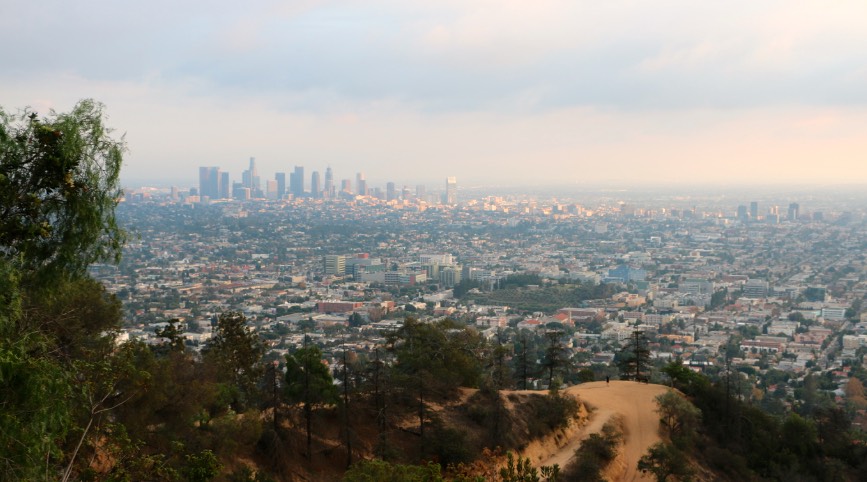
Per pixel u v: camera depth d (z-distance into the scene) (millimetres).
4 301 23812
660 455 65750
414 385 62906
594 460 63531
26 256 26125
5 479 22141
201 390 44750
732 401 82375
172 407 42469
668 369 87875
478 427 62406
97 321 38531
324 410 57500
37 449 22688
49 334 29531
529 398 71750
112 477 29547
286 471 48312
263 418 52031
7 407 22594
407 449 56406
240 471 44281
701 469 70938
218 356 61625
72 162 26016
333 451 53125
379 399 60719
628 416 76812
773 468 75000
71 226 26906
